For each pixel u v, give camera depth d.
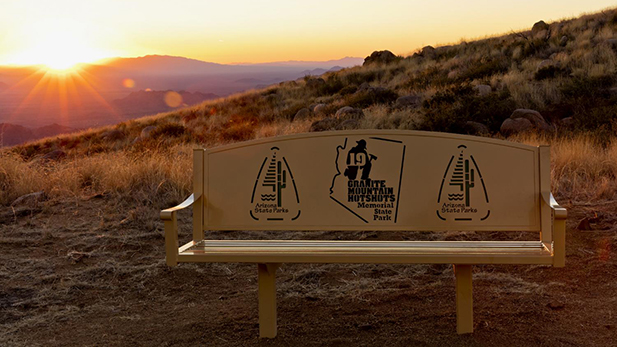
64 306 3.92
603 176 7.43
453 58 30.25
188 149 10.74
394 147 3.31
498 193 3.27
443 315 3.46
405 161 3.31
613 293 3.73
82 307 3.91
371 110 20.00
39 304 3.96
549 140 11.88
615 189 6.78
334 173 3.35
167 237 3.04
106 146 21.27
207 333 3.32
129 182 7.42
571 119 14.93
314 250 3.11
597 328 3.17
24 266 4.72
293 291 4.10
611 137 11.31
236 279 4.46
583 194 6.76
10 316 3.75
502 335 3.12
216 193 3.41
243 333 3.29
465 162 3.28
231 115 26.56
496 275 4.23
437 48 35.69
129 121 31.58
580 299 3.67
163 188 7.26
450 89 18.83
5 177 7.50
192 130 23.30
